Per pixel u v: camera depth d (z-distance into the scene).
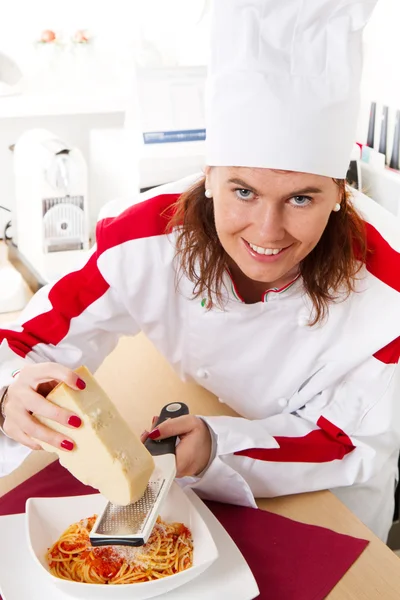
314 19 0.85
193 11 1.98
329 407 1.15
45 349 1.17
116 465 0.86
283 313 1.11
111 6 1.99
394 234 1.15
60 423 0.88
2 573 0.89
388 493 1.24
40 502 0.96
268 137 0.87
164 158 1.72
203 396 1.31
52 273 1.70
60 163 1.63
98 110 1.92
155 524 0.93
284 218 0.89
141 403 1.27
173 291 1.16
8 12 1.91
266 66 0.87
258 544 0.97
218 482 1.03
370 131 1.75
